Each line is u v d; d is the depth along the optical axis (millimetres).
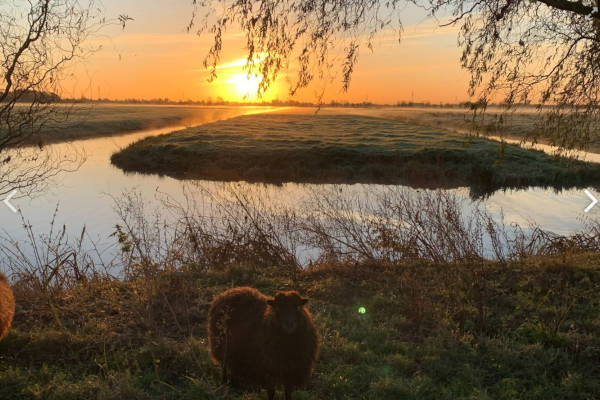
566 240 11078
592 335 6332
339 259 10469
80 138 51781
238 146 38688
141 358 5977
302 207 16281
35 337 6441
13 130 7512
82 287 8508
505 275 8789
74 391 5168
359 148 37000
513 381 5445
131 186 26453
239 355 5258
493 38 7949
